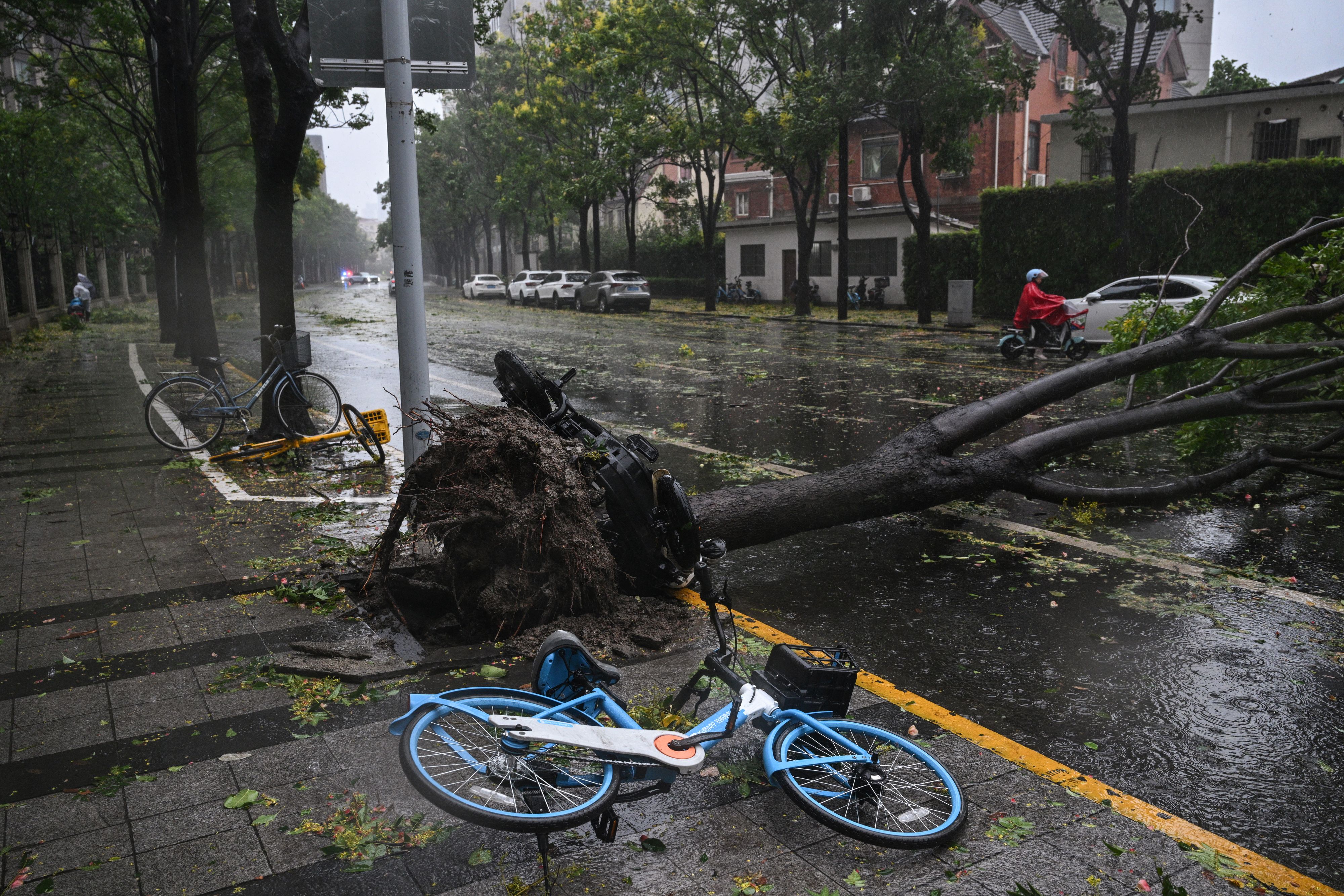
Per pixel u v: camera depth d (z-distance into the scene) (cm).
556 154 4209
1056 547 662
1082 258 2569
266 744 375
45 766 359
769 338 2347
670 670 445
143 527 703
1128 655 477
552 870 292
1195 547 657
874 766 318
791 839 312
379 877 290
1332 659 471
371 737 381
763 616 534
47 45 2556
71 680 438
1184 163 2666
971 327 2517
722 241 4300
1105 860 304
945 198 3525
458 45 693
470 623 504
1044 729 399
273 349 1002
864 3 2384
